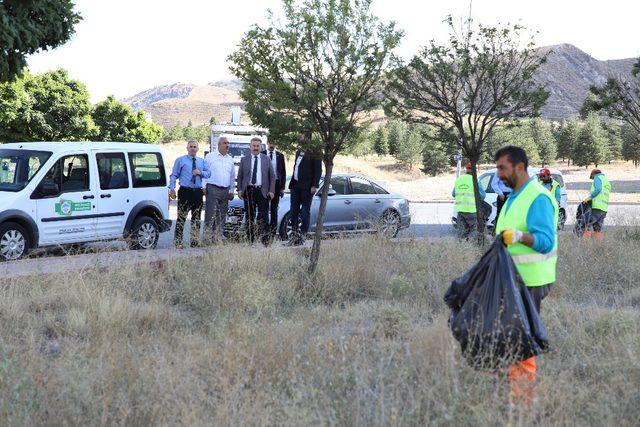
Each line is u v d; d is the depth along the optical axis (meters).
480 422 4.98
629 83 16.48
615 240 14.89
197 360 6.53
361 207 17.55
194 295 9.51
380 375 5.58
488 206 18.94
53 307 9.09
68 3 18.33
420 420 5.24
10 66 17.97
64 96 55.59
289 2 10.51
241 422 5.00
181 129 147.50
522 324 5.42
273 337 6.98
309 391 5.60
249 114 10.87
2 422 5.02
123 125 62.78
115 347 6.74
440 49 12.86
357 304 9.59
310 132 10.95
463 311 5.60
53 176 13.02
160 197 14.73
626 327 7.54
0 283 9.31
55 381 5.72
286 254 11.69
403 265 11.32
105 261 10.78
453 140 13.31
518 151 5.83
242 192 14.09
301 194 14.09
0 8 16.67
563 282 10.87
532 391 5.39
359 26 10.58
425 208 31.88
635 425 5.25
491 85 13.06
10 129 53.94
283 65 10.51
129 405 5.42
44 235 12.84
